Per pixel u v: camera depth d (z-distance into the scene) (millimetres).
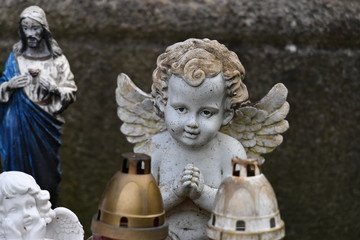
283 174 8258
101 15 8016
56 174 6340
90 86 8219
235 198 4164
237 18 7828
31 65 6160
